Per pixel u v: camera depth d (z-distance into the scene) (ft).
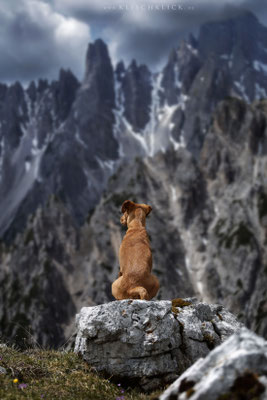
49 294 553.23
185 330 27.45
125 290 29.17
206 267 593.83
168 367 26.14
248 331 18.38
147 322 26.23
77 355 28.48
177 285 576.20
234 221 629.92
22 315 524.93
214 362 17.78
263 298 536.83
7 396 22.22
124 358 26.21
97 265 601.62
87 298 563.48
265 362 16.33
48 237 631.56
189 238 648.38
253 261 565.53
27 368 26.48
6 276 596.29
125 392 25.44
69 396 23.53
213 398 15.84
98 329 26.25
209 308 30.42
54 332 518.37
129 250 30.45
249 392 15.57
